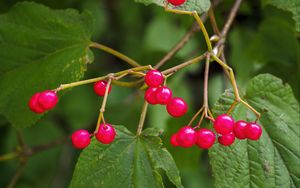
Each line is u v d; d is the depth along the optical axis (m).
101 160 0.34
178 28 0.55
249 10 0.47
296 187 0.35
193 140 0.33
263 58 0.46
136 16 0.59
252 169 0.35
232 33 0.47
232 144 0.35
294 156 0.35
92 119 0.55
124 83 0.37
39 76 0.38
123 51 0.59
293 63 0.45
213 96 0.52
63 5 0.45
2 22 0.40
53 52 0.39
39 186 0.53
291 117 0.36
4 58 0.39
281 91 0.36
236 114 0.36
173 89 0.53
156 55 0.48
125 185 0.34
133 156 0.35
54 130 0.54
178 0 0.33
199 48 0.48
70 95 0.55
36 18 0.39
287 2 0.37
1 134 0.52
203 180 0.55
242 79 0.47
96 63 0.58
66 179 0.54
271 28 0.45
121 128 0.35
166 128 0.44
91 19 0.39
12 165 0.52
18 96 0.38
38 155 0.53
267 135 0.36
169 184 0.45
